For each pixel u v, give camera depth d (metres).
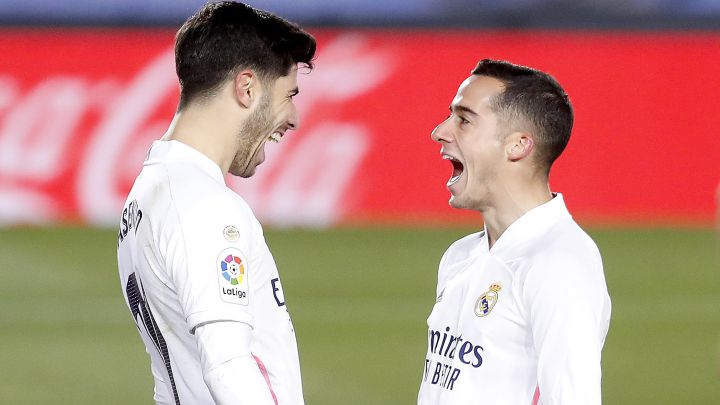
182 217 9.00
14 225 41.06
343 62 42.00
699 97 42.41
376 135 42.22
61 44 41.12
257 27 9.55
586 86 42.41
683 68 42.44
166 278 9.23
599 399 9.42
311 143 41.88
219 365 8.72
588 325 9.46
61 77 41.12
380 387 25.12
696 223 42.53
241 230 9.10
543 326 9.57
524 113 10.53
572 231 10.30
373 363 27.06
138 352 28.12
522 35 42.47
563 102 10.67
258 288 9.47
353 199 42.22
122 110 41.38
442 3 43.34
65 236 40.03
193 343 9.41
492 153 10.65
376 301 32.84
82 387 25.22
